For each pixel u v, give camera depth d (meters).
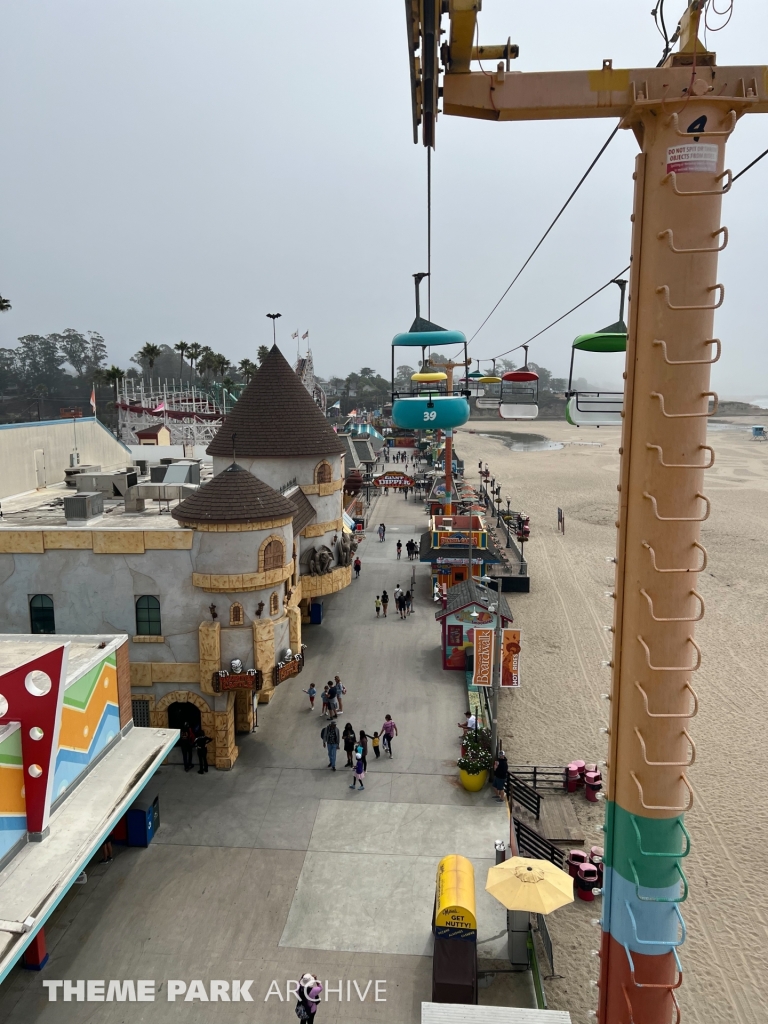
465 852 20.00
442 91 7.43
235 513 23.14
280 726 27.17
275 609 24.62
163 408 77.62
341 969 16.09
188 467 32.47
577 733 27.50
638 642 7.91
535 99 7.35
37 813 14.88
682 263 7.09
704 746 27.09
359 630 37.34
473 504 63.72
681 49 7.15
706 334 7.20
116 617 24.11
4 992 15.38
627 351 7.75
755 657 35.47
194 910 17.80
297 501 31.48
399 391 16.89
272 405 34.16
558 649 35.97
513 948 16.30
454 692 30.06
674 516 7.47
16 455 34.25
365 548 55.59
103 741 18.62
